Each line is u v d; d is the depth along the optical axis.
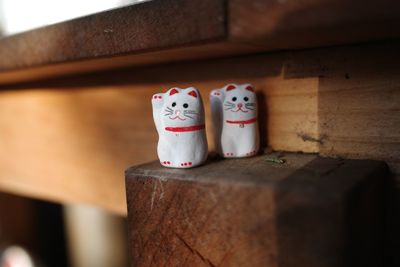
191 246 0.18
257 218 0.17
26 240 0.42
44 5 0.23
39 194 0.33
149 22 0.18
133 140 0.27
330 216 0.15
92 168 0.29
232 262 0.17
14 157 0.34
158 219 0.19
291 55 0.21
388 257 0.20
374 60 0.19
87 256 0.41
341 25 0.15
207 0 0.16
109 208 0.29
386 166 0.19
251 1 0.16
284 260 0.16
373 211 0.18
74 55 0.21
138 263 0.20
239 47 0.19
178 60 0.23
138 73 0.26
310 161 0.20
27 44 0.23
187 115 0.19
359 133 0.20
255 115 0.21
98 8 0.21
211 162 0.20
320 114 0.21
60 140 0.30
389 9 0.14
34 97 0.31
